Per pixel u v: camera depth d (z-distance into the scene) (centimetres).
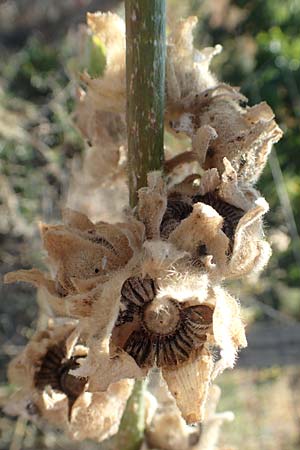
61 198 55
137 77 16
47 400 18
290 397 66
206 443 20
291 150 65
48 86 58
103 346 14
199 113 18
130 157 16
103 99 19
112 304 14
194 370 15
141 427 20
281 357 65
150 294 15
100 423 18
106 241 15
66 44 59
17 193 55
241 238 15
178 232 15
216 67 64
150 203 15
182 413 15
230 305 15
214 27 65
